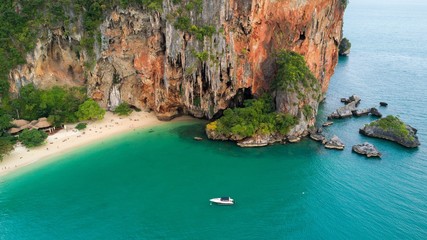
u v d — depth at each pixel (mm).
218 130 77438
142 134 80875
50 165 69250
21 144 74812
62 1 82062
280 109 79625
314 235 53000
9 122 76438
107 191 62406
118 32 82688
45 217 56531
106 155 72938
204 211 57812
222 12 75312
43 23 81812
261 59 82125
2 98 81000
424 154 73938
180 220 55875
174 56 78500
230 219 56219
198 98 83812
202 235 52938
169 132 81875
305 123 79500
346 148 76500
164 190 62750
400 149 75938
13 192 61906
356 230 53781
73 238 52344
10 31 81750
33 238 52469
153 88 86438
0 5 83750
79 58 86688
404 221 55438
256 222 55594
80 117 82938
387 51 173750
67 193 61844
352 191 62406
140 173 67500
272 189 63250
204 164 70500
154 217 56469
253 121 77188
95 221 55656
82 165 69562
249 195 61656
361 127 85938
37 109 81875
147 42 81188
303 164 70500
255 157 72875
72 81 88250
